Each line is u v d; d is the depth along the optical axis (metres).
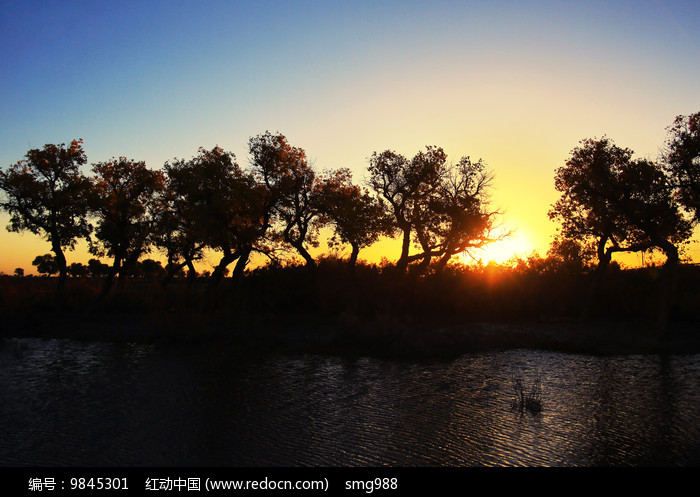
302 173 33.06
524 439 10.88
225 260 31.86
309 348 22.22
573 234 31.02
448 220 33.31
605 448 10.35
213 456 9.87
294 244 33.56
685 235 28.97
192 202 31.36
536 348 23.20
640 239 29.05
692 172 26.72
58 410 12.88
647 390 15.21
